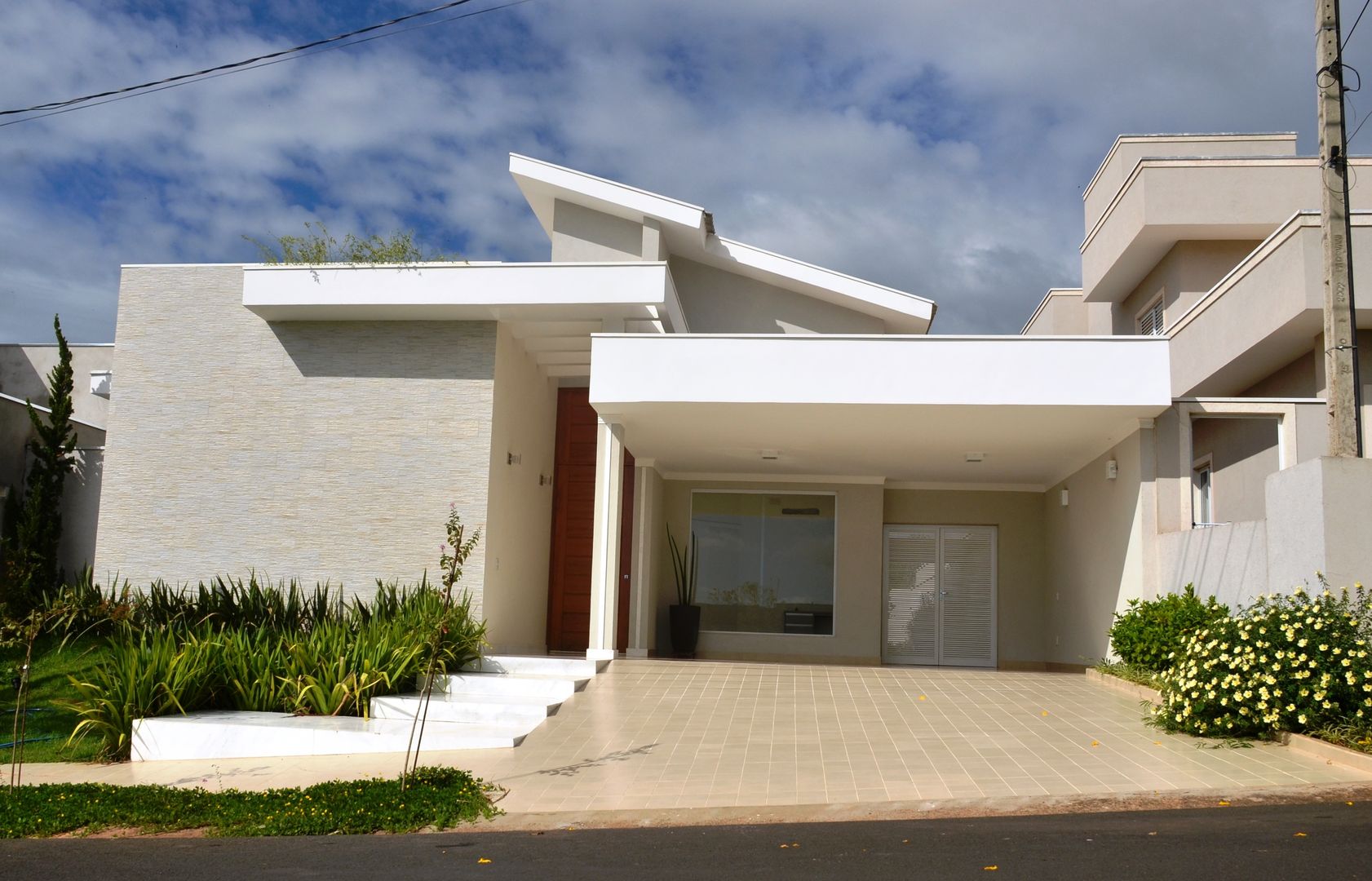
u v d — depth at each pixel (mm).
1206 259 15195
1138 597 11547
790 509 16781
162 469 12562
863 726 8828
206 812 6648
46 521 14234
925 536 17203
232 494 12430
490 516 12180
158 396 12703
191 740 8953
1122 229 15812
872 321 15055
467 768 7738
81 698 10438
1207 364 13633
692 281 15242
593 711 9562
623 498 15523
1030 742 8094
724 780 7137
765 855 5246
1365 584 8094
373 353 12516
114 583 12227
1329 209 9203
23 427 15281
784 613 16594
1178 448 11273
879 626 16375
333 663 9930
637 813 6391
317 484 12352
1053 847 5160
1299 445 11086
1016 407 10984
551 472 15102
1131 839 5266
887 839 5504
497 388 12398
